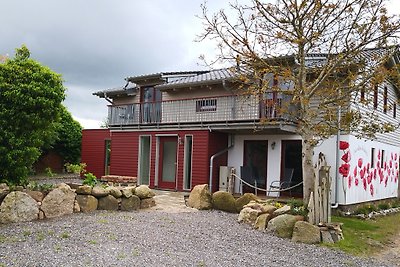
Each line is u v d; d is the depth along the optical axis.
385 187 17.45
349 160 13.27
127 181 15.67
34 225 7.90
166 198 13.73
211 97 16.34
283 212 9.16
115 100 22.66
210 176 15.49
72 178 21.25
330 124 9.91
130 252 6.25
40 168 24.22
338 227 8.95
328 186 9.66
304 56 9.80
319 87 10.16
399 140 20.22
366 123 10.22
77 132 25.61
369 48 9.83
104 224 8.20
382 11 9.38
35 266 5.28
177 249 6.70
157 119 18.45
